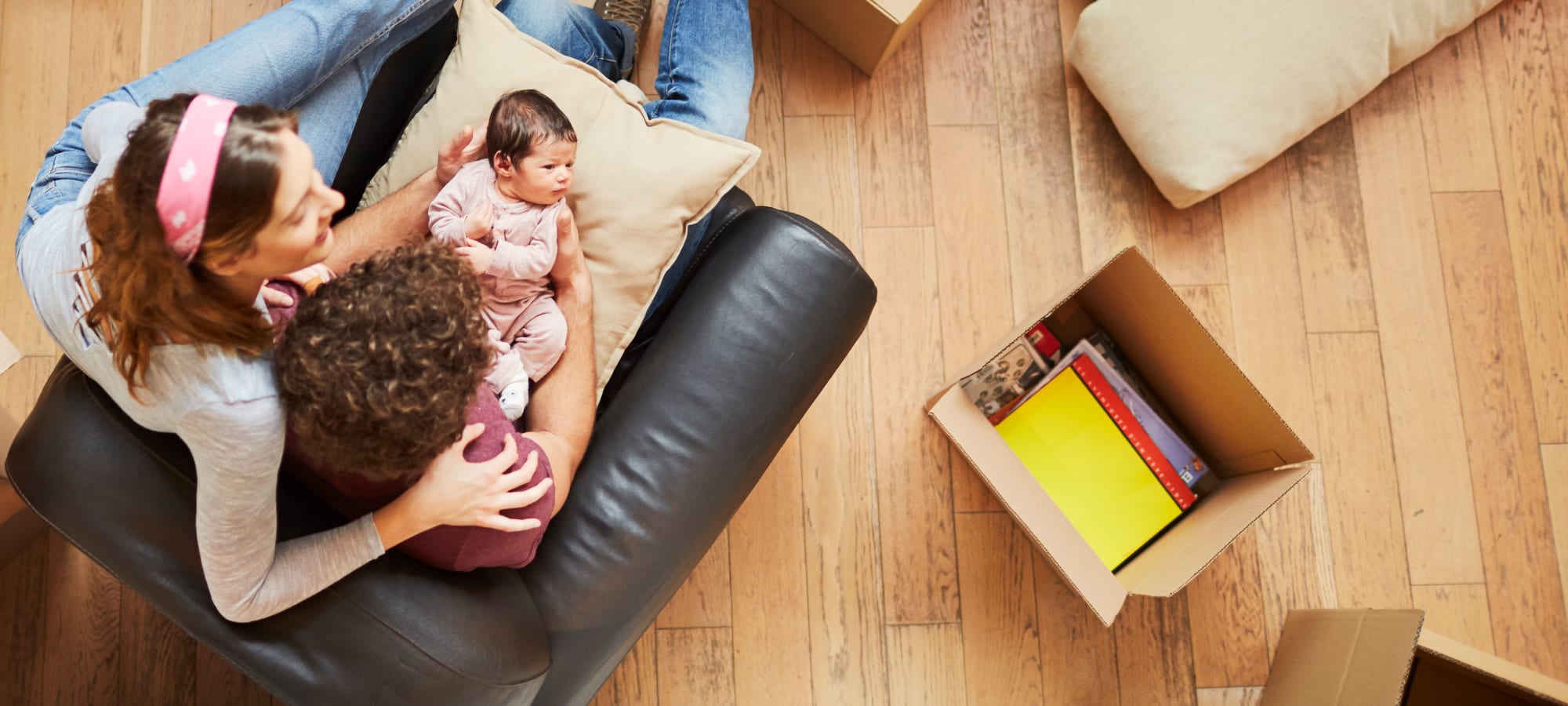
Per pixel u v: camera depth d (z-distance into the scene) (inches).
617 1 75.2
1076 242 79.3
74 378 42.4
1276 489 60.6
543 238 48.9
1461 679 68.3
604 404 56.1
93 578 70.6
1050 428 71.7
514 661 43.1
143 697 69.7
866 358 76.9
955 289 78.2
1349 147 81.0
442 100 53.8
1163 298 62.7
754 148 52.4
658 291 57.2
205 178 30.3
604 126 53.0
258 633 41.5
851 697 73.2
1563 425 78.5
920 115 79.9
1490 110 81.5
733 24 62.1
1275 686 70.8
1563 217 80.8
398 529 39.9
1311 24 73.5
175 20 76.6
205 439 35.5
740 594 73.8
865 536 75.0
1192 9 74.3
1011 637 74.4
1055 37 81.4
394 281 35.1
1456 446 78.1
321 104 53.8
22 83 75.4
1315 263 79.9
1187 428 74.0
